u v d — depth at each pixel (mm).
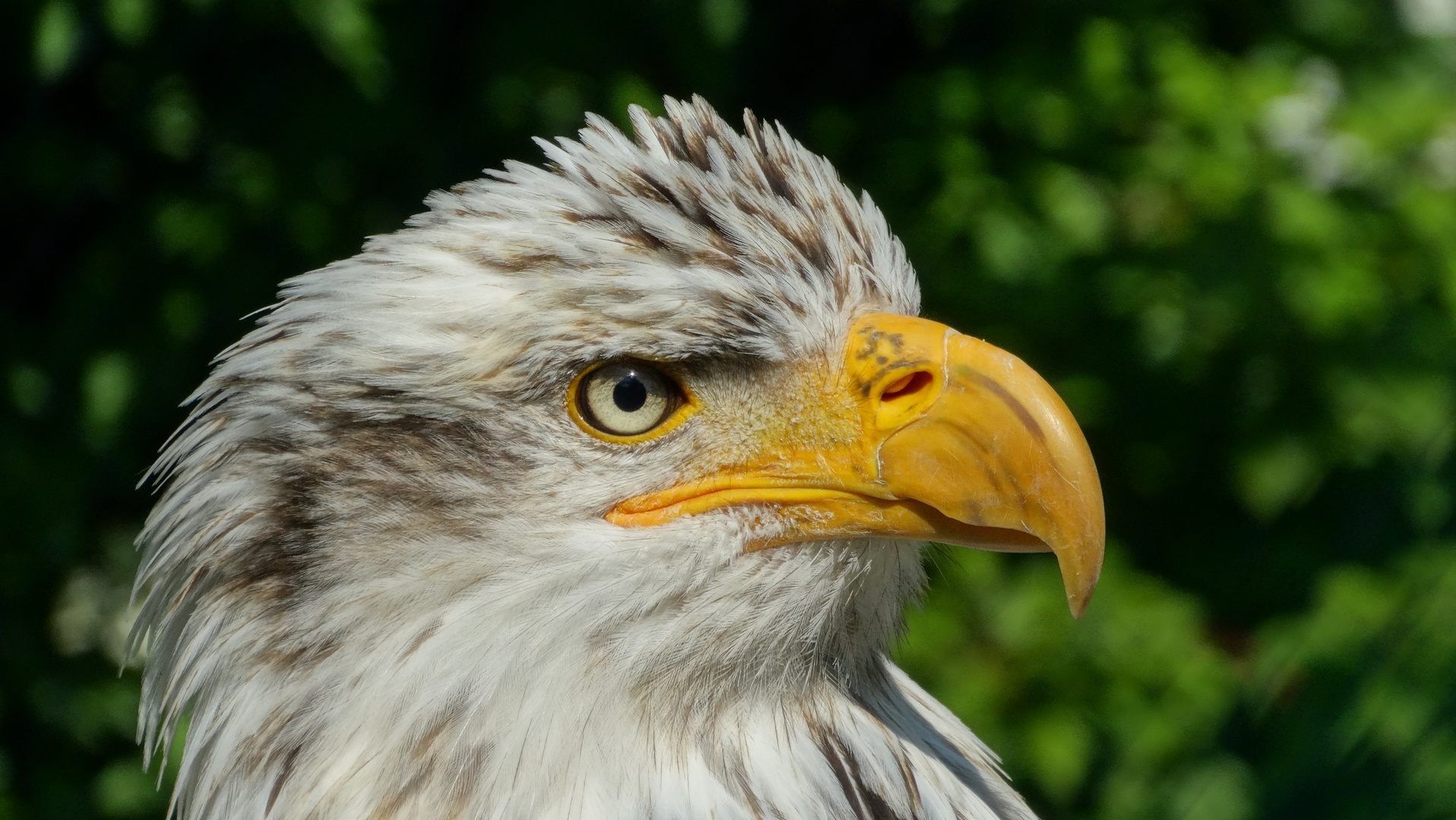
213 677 4590
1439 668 9625
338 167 10883
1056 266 11867
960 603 11477
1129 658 11625
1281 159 12758
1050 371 12273
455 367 4371
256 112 10945
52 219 11242
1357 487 12992
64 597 11125
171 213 10750
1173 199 12172
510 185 4586
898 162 12023
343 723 4422
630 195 4473
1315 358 12320
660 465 4492
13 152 10867
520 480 4410
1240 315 11891
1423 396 12219
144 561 4805
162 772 4809
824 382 4531
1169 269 11938
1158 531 13406
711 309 4406
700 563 4473
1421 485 12336
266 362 4547
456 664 4379
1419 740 9203
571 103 10828
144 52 10727
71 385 10844
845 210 4781
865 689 4973
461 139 11094
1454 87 14297
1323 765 9781
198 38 10766
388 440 4414
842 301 4609
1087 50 12109
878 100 12656
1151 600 12000
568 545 4406
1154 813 11352
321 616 4445
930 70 12648
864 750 4734
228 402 4629
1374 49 14195
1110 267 11992
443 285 4410
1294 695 11055
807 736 4664
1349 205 12797
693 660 4492
